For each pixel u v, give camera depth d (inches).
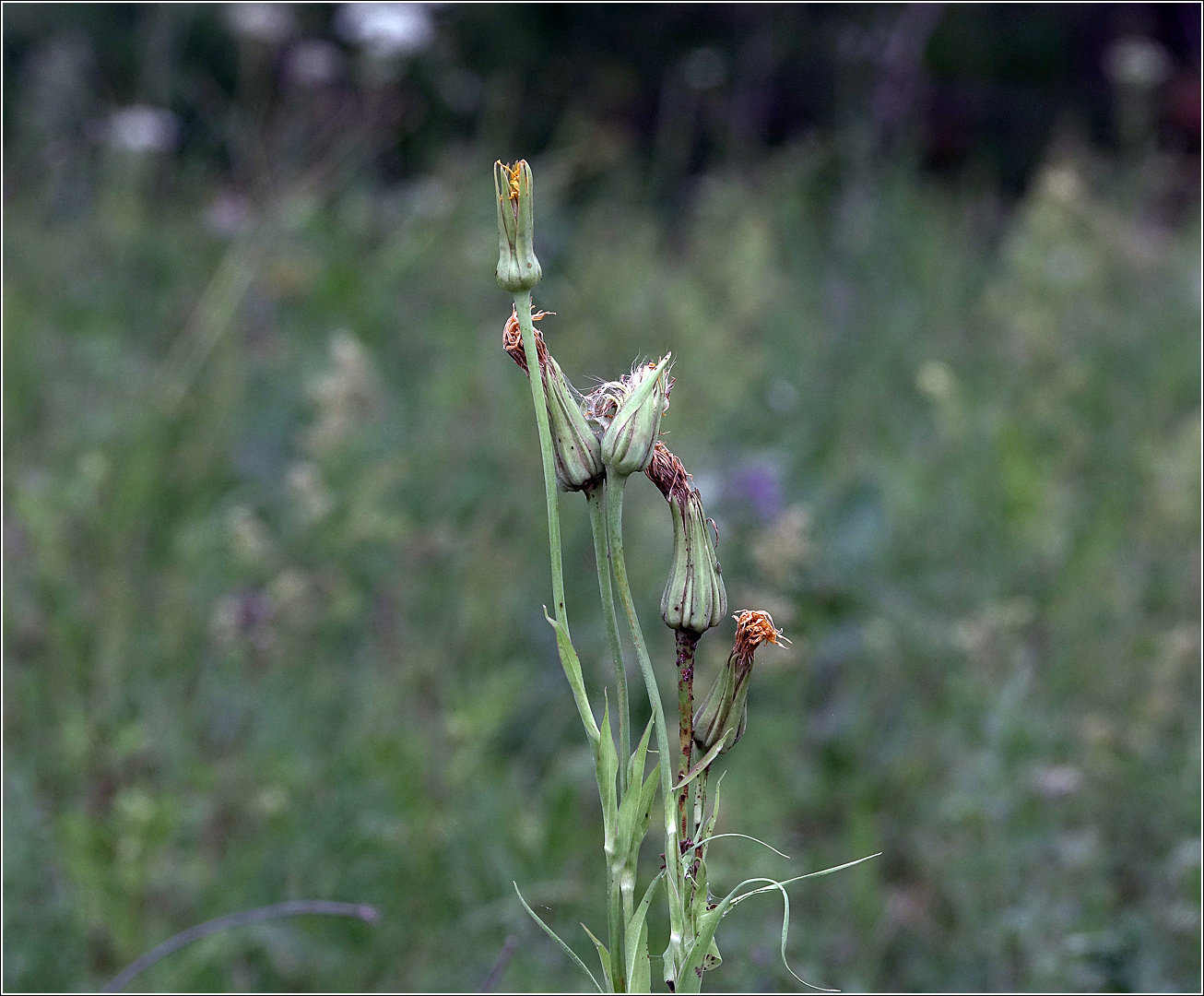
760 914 105.4
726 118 330.0
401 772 113.5
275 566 142.3
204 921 106.6
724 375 191.2
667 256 263.3
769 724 122.9
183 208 249.6
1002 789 112.4
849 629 143.7
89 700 124.7
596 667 138.4
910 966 107.3
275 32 232.1
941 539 167.2
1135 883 117.6
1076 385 186.5
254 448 173.2
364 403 150.0
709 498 157.6
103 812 112.3
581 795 121.7
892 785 126.7
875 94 298.2
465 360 189.8
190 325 190.1
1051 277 216.1
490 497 165.2
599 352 200.1
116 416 167.0
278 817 111.3
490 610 143.4
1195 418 180.7
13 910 106.1
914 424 205.5
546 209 245.8
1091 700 133.5
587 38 389.4
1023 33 402.0
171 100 275.0
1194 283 237.3
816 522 158.2
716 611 54.6
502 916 106.7
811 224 283.6
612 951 54.3
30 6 310.8
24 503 135.8
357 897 108.3
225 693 126.8
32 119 256.1
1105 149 385.1
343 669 136.2
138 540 145.6
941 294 247.3
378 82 235.8
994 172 386.9
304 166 219.9
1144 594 155.1
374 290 205.8
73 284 217.8
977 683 129.6
